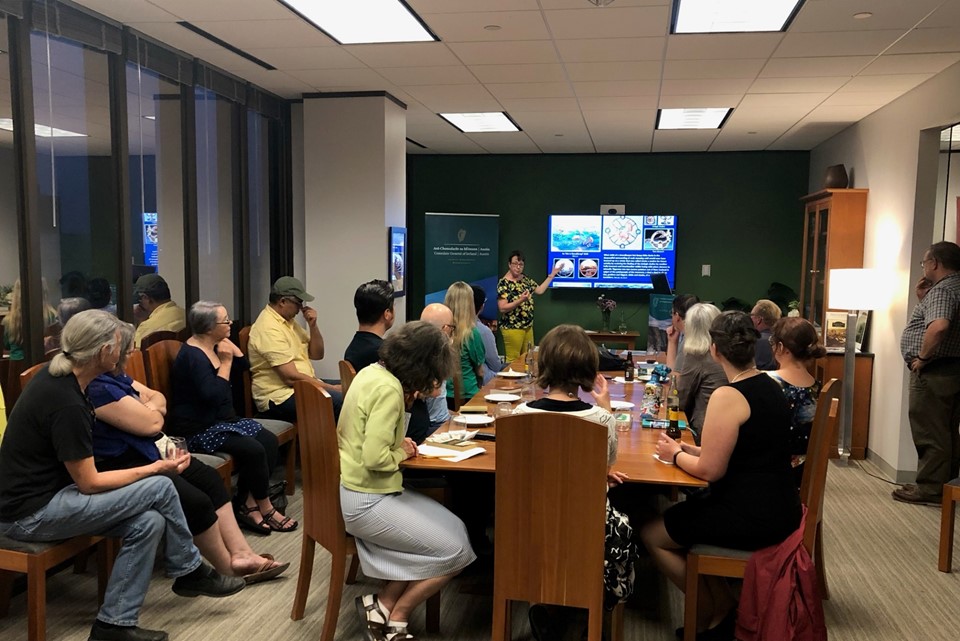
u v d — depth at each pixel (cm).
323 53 430
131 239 397
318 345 487
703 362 326
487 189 850
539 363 236
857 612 296
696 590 248
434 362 248
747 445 240
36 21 323
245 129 515
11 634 268
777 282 805
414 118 633
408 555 244
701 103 551
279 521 375
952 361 416
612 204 831
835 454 543
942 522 336
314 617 285
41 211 335
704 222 816
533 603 247
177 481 282
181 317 446
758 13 344
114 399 267
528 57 430
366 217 547
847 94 508
